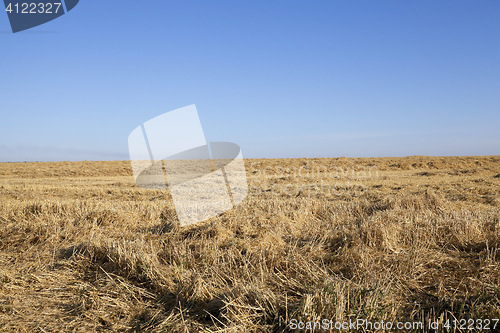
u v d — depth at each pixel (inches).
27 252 221.5
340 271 181.9
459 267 182.7
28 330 133.3
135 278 179.2
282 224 266.7
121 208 346.0
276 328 129.0
